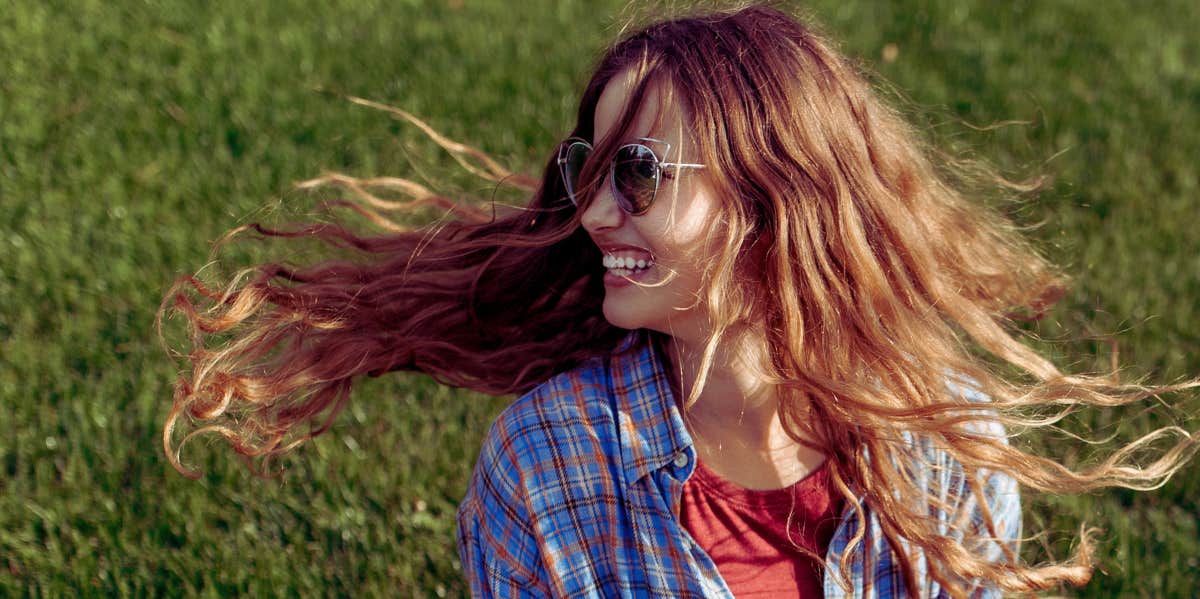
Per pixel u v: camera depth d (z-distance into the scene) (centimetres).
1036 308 311
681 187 196
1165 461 238
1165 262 462
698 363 213
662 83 197
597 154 199
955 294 235
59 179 472
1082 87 605
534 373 251
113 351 388
